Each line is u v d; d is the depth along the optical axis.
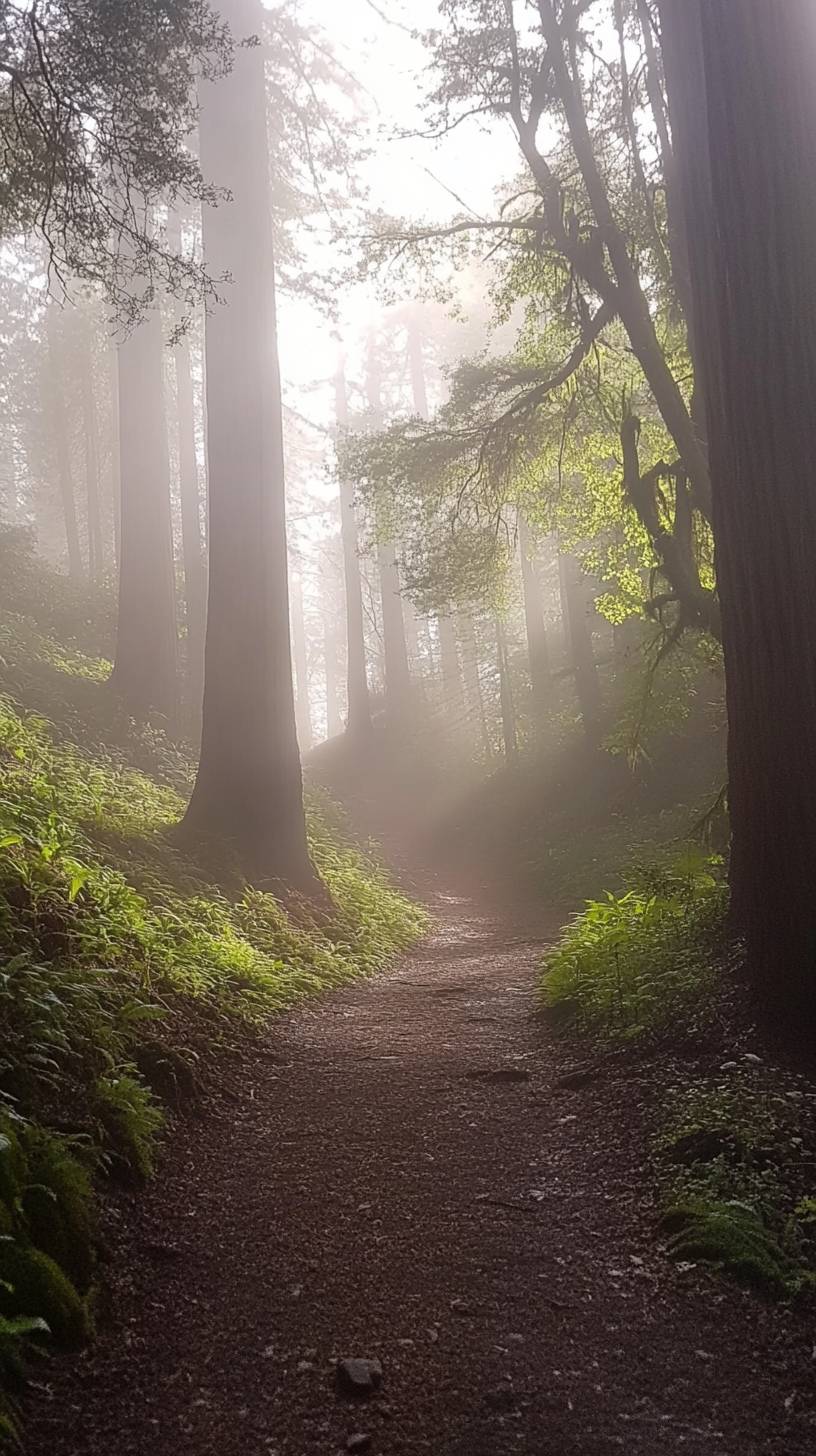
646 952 8.21
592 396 13.77
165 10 7.60
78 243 8.25
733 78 6.47
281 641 12.58
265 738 12.34
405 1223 4.57
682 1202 4.48
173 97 8.06
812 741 6.26
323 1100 6.27
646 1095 5.87
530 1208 4.73
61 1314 3.48
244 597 12.37
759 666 6.46
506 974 10.79
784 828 6.30
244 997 8.15
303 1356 3.53
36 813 9.37
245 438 12.51
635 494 11.80
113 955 7.03
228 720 12.29
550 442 14.04
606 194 11.96
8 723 12.83
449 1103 6.21
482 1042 7.68
